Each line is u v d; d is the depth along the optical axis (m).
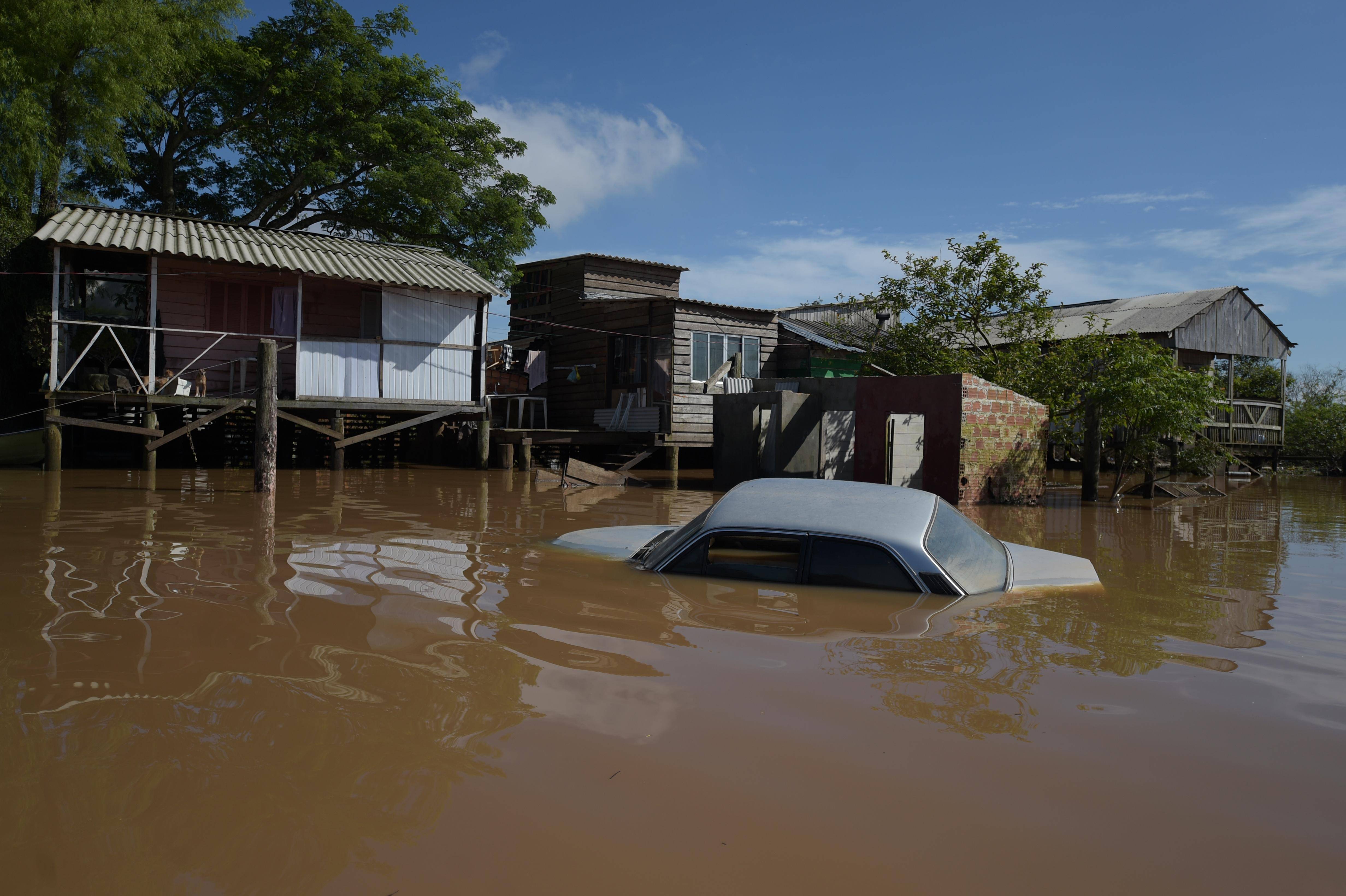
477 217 24.38
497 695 2.84
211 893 1.69
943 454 12.47
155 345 14.20
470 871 1.79
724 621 3.84
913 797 2.17
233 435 16.19
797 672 3.14
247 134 23.72
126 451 17.06
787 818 2.05
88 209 15.96
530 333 26.25
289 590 4.48
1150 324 23.64
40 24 15.96
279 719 2.59
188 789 2.12
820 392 14.10
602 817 2.03
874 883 1.77
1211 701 2.96
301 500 9.81
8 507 8.35
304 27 23.62
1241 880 1.82
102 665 3.09
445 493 11.52
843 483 5.21
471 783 2.19
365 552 5.88
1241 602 4.91
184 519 7.64
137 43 17.44
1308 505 13.08
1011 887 1.77
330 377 16.05
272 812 2.02
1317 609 4.75
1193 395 13.48
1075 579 5.08
